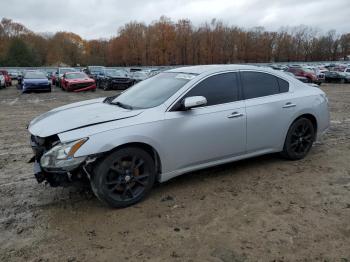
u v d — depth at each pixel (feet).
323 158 17.26
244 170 15.56
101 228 10.75
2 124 29.30
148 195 13.03
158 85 14.53
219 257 9.16
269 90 15.46
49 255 9.40
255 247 9.58
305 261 8.93
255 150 15.03
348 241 9.79
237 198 12.70
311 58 345.92
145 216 11.46
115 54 318.24
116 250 9.58
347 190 13.33
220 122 13.52
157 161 12.64
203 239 10.03
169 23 307.58
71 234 10.43
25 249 9.70
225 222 10.97
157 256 9.28
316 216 11.25
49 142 11.96
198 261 9.02
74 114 13.06
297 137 16.57
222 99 13.91
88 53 354.74
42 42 338.13
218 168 15.81
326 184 13.93
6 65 279.49
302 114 16.31
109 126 11.49
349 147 19.36
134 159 12.04
